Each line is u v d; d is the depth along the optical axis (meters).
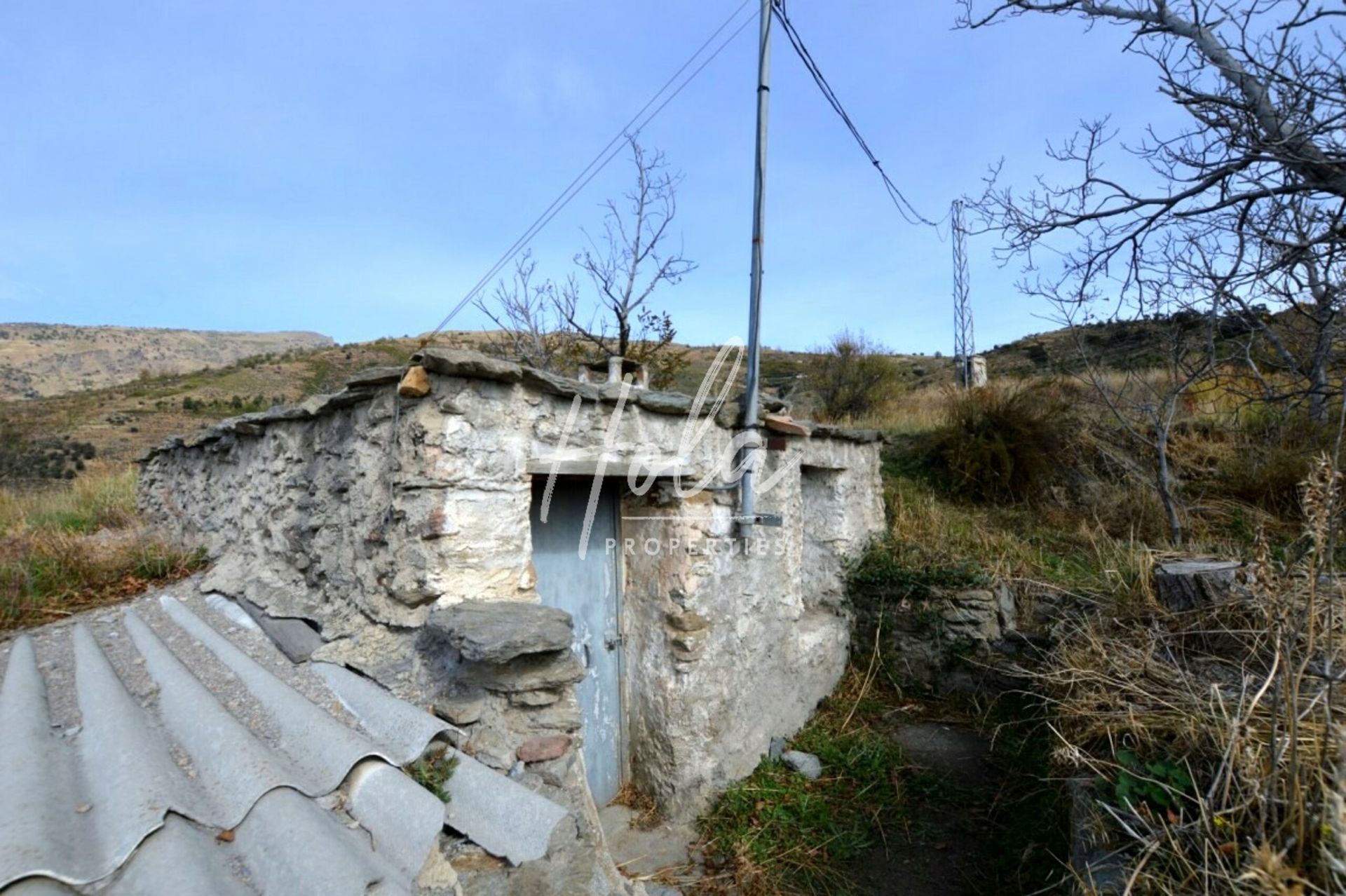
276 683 2.67
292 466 3.98
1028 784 4.59
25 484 10.63
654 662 4.31
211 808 1.88
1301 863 1.83
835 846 4.13
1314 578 2.20
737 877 3.77
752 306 4.51
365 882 1.60
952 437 8.48
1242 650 3.45
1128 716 2.94
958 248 15.38
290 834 1.73
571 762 2.60
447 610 2.77
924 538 7.21
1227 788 2.15
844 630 6.52
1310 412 5.73
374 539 3.16
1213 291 4.97
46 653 3.19
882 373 13.62
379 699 2.55
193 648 3.22
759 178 4.43
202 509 5.38
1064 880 2.68
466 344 10.25
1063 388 9.38
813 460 5.95
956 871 3.99
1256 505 6.71
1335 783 1.80
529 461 3.22
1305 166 3.79
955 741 5.52
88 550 4.64
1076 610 5.54
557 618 2.76
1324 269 4.43
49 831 1.60
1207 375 6.20
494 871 2.01
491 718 2.57
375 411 3.20
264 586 3.85
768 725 5.09
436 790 2.19
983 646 5.96
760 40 4.34
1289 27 3.57
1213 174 4.09
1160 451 6.58
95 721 2.28
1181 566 4.32
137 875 1.54
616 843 4.01
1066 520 7.31
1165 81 4.06
